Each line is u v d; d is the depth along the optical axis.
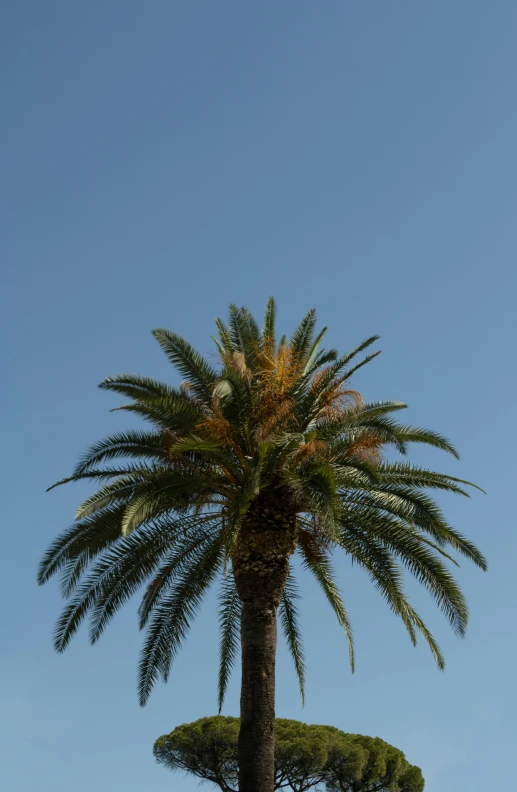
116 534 19.94
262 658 18.66
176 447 17.73
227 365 19.62
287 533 19.50
